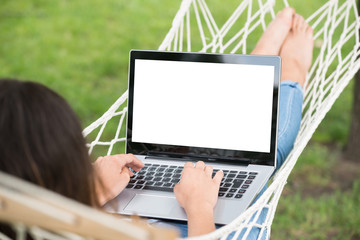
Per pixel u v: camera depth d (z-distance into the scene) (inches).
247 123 68.2
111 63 200.2
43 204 31.4
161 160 69.8
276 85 67.8
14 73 193.0
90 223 31.3
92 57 205.2
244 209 59.1
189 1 88.7
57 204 31.4
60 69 196.5
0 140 37.9
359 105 147.6
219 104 69.2
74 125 40.4
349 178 140.9
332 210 123.9
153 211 60.0
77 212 31.3
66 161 39.3
